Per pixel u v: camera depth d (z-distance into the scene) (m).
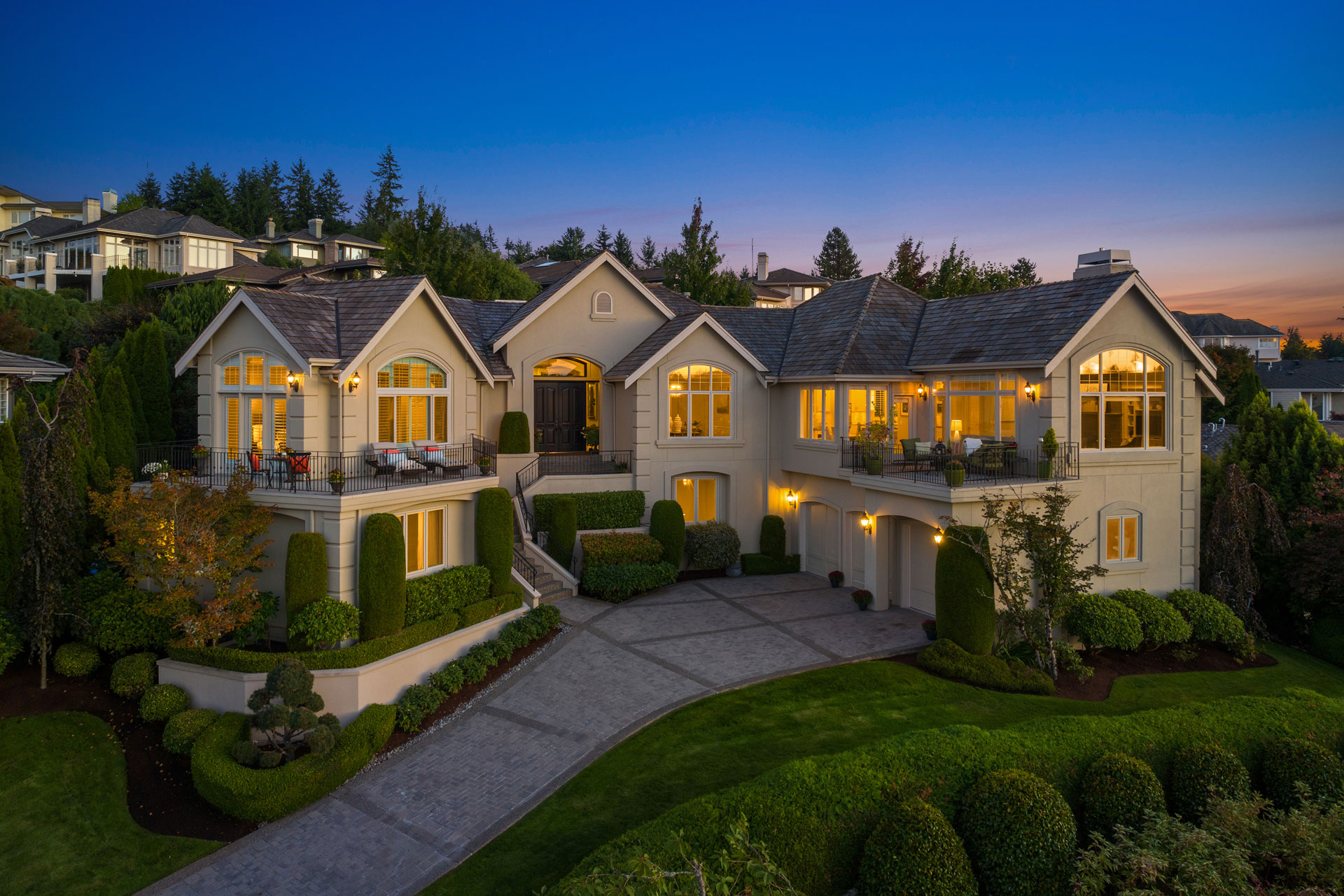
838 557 25.81
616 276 28.56
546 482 25.14
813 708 16.45
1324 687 19.58
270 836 12.57
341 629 16.09
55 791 13.47
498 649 18.66
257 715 14.25
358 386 19.81
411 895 11.09
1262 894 10.28
